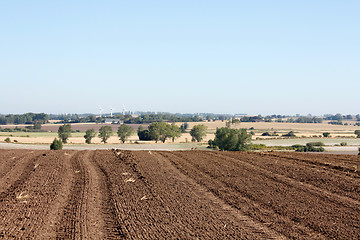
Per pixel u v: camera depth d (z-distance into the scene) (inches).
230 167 901.8
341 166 865.5
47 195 602.9
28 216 487.2
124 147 2935.5
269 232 438.9
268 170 849.5
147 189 665.6
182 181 738.2
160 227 456.1
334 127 7519.7
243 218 496.7
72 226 457.1
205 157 1115.3
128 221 479.8
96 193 632.4
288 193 627.2
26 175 772.6
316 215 502.6
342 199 582.2
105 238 418.6
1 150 1256.2
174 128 4618.6
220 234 430.9
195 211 529.0
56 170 834.8
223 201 585.6
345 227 451.5
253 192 639.1
